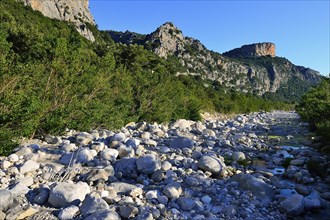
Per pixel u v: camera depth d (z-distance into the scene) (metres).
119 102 14.48
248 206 5.82
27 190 5.61
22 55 12.70
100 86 12.86
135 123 15.65
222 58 136.75
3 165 6.65
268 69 166.12
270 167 9.16
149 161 7.23
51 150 8.34
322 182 7.73
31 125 8.60
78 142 9.32
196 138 13.27
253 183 6.58
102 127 12.79
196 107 23.22
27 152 7.82
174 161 8.29
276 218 5.52
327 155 10.38
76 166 7.20
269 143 13.58
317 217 5.69
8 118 7.98
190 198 5.93
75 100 11.16
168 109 18.48
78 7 86.94
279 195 6.54
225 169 7.86
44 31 33.16
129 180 7.00
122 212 4.99
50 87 10.71
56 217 4.92
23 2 61.66
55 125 10.23
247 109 44.69
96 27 89.00
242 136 14.37
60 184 5.58
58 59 11.26
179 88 22.64
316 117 17.16
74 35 13.40
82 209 5.02
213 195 6.29
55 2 77.19
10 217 4.71
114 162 7.86
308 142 14.01
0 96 8.02
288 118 33.41
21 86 9.01
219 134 15.40
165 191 5.98
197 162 8.12
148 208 5.27
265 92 144.88
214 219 5.17
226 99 40.66
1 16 26.11
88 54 15.47
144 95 16.89
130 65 27.05
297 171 8.38
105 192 5.69
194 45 125.06
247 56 184.00
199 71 110.12
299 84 171.12
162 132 12.92
